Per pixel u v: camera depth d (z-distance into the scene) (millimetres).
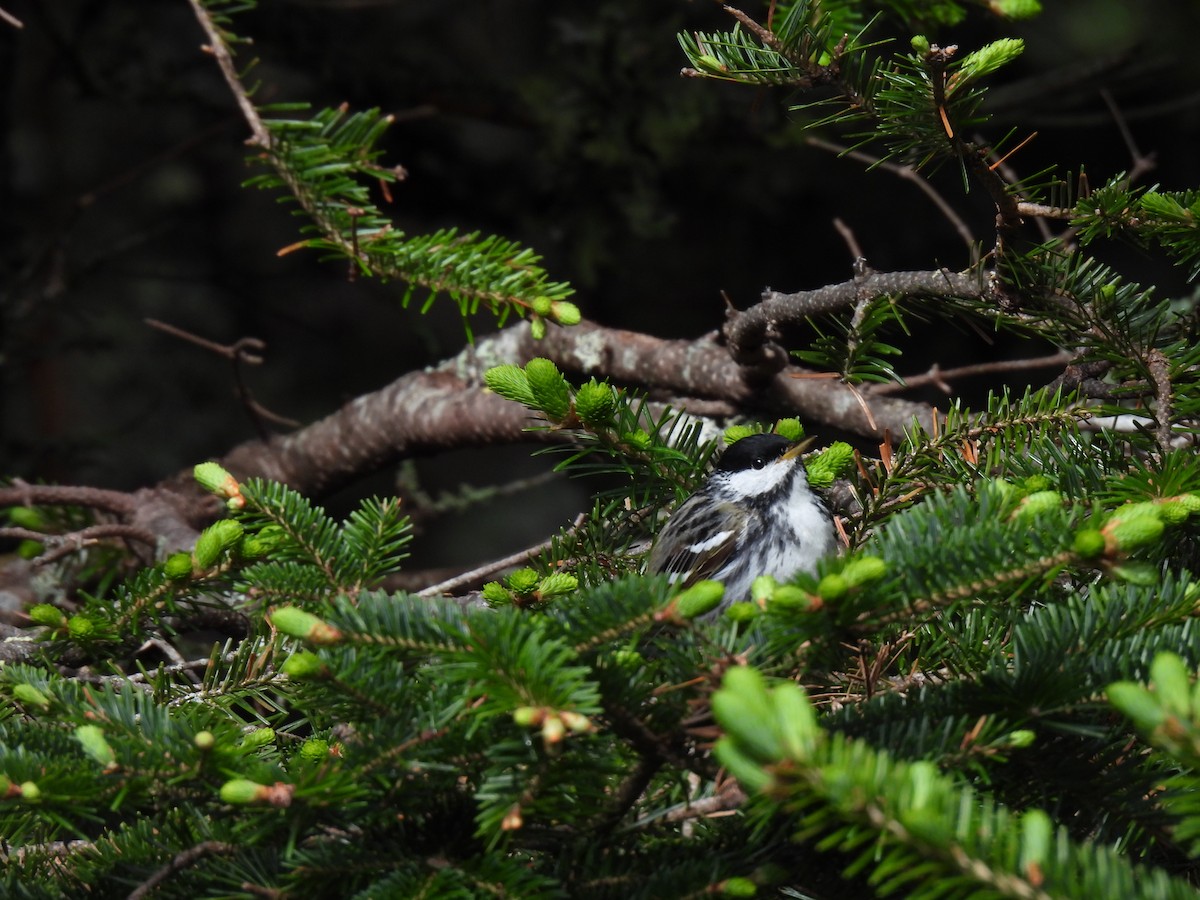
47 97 15984
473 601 7164
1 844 5059
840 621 3871
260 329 16844
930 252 14055
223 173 16812
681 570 8414
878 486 6805
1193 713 2961
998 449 6336
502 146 16031
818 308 7488
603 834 4262
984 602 4824
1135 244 5969
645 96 13773
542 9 15977
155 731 4184
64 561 10961
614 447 6668
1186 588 4379
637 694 3943
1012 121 13688
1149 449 5980
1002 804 4324
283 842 4254
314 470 12234
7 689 5410
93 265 14195
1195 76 14094
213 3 7391
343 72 14539
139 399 16375
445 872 3943
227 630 7594
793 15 5656
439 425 11641
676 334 14797
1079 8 14531
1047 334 6535
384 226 7262
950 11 8156
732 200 14492
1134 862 4445
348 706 4297
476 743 4035
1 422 16062
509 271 7164
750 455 8406
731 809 4129
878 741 4109
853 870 3174
